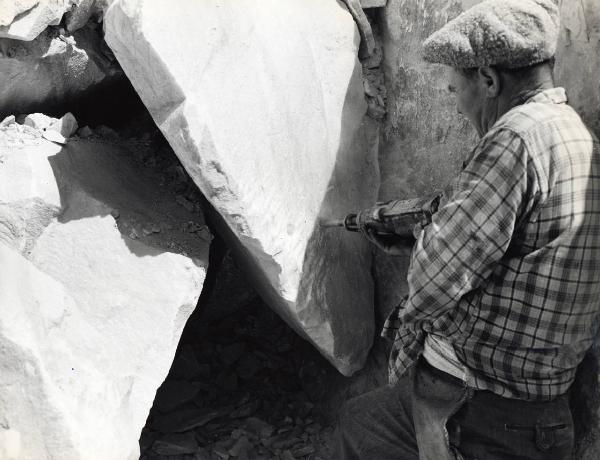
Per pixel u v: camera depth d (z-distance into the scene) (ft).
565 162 5.85
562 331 6.18
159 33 6.73
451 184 6.29
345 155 8.80
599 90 6.89
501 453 6.64
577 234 5.95
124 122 9.57
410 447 7.48
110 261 7.62
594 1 6.79
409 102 8.87
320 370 10.20
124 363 7.34
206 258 8.02
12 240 7.36
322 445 9.50
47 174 7.61
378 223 7.28
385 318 9.45
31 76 7.99
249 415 9.80
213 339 10.63
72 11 7.94
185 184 8.64
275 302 9.24
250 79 7.50
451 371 6.64
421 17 8.52
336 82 8.59
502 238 5.83
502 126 5.90
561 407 6.66
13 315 6.69
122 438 6.86
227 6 7.39
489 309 6.17
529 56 5.90
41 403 6.50
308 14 8.32
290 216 7.93
